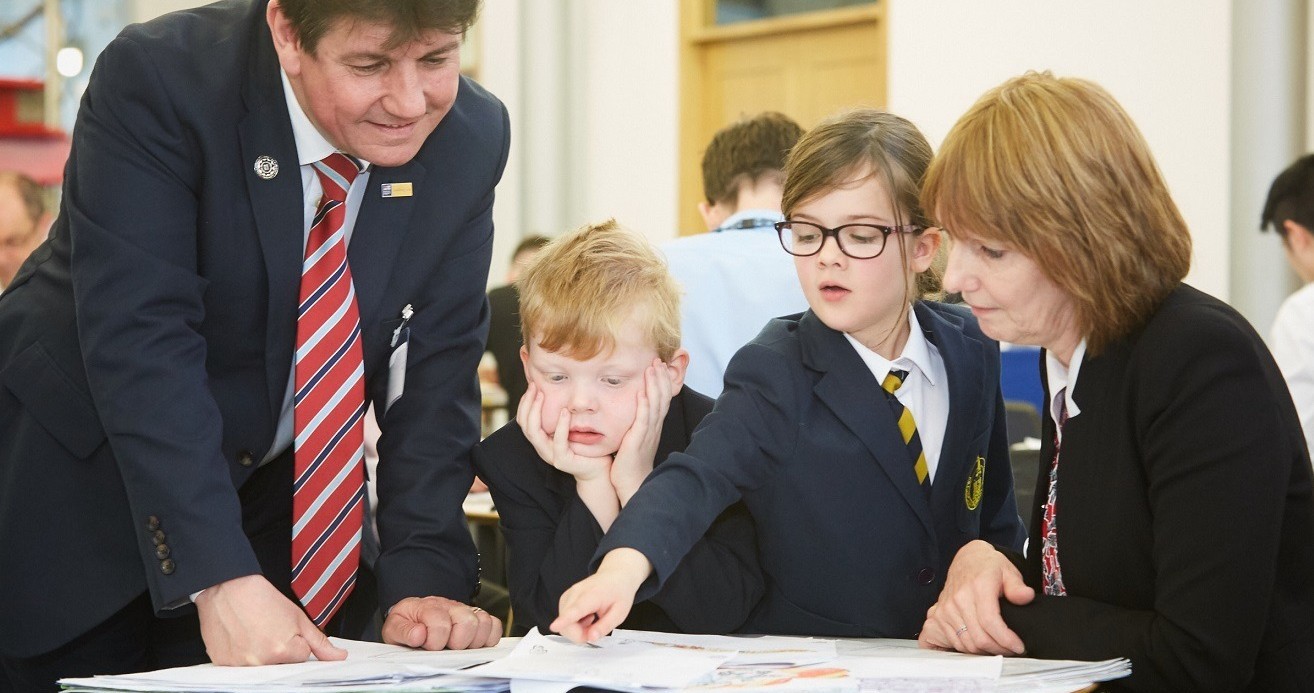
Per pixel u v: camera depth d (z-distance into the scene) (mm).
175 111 1420
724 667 1125
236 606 1294
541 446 1523
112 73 1424
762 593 1484
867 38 6172
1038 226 1152
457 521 1587
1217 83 5020
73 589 1466
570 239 1616
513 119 7070
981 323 1245
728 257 2352
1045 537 1357
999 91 1230
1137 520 1196
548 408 1533
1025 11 5516
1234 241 4832
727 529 1493
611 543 1224
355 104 1322
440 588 1525
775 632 1474
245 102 1457
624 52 6945
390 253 1541
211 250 1462
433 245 1567
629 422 1525
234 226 1462
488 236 1668
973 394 1511
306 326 1489
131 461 1350
